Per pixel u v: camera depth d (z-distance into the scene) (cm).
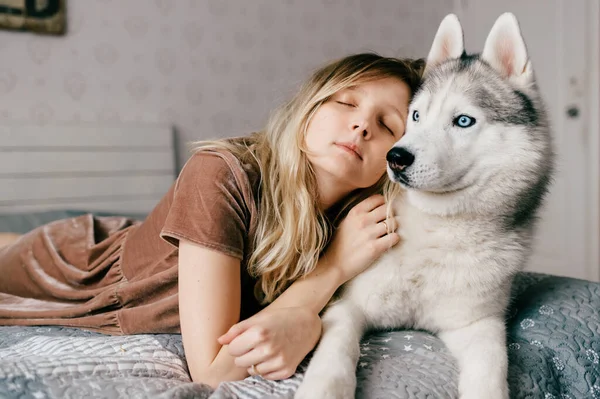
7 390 75
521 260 111
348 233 111
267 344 84
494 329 107
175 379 91
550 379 103
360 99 109
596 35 318
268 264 105
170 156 317
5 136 271
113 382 81
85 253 139
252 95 352
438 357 100
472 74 114
